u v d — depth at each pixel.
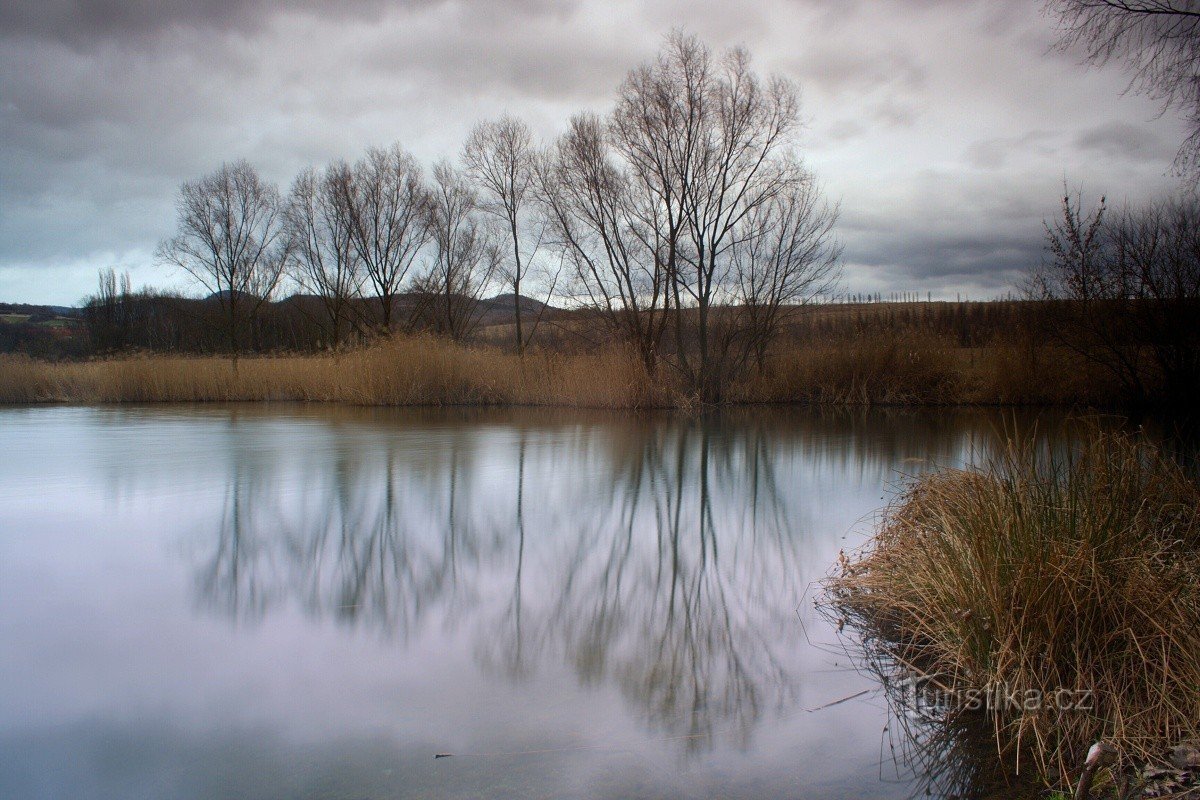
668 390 22.38
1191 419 17.91
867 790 3.25
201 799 3.21
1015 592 3.99
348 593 6.00
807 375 23.66
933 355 23.61
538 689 4.30
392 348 24.55
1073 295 20.59
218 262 31.41
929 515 6.19
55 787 3.30
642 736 3.76
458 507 9.07
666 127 20.75
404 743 3.68
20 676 4.43
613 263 21.98
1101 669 3.73
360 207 31.58
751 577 6.45
